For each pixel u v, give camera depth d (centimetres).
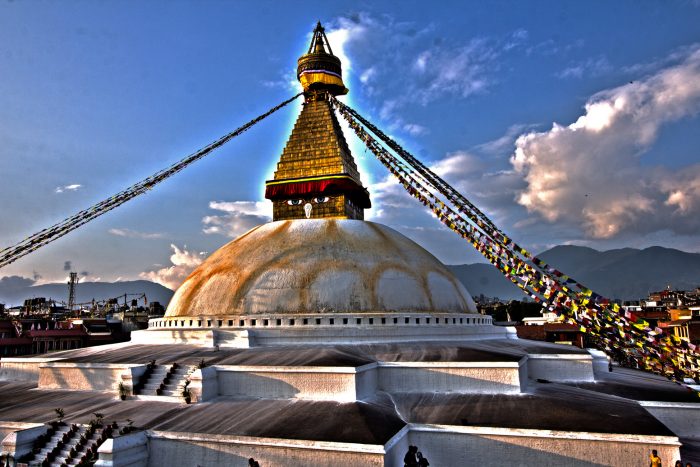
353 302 2425
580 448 1513
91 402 1967
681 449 1658
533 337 5194
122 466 1519
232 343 2345
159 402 1908
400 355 2084
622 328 1703
